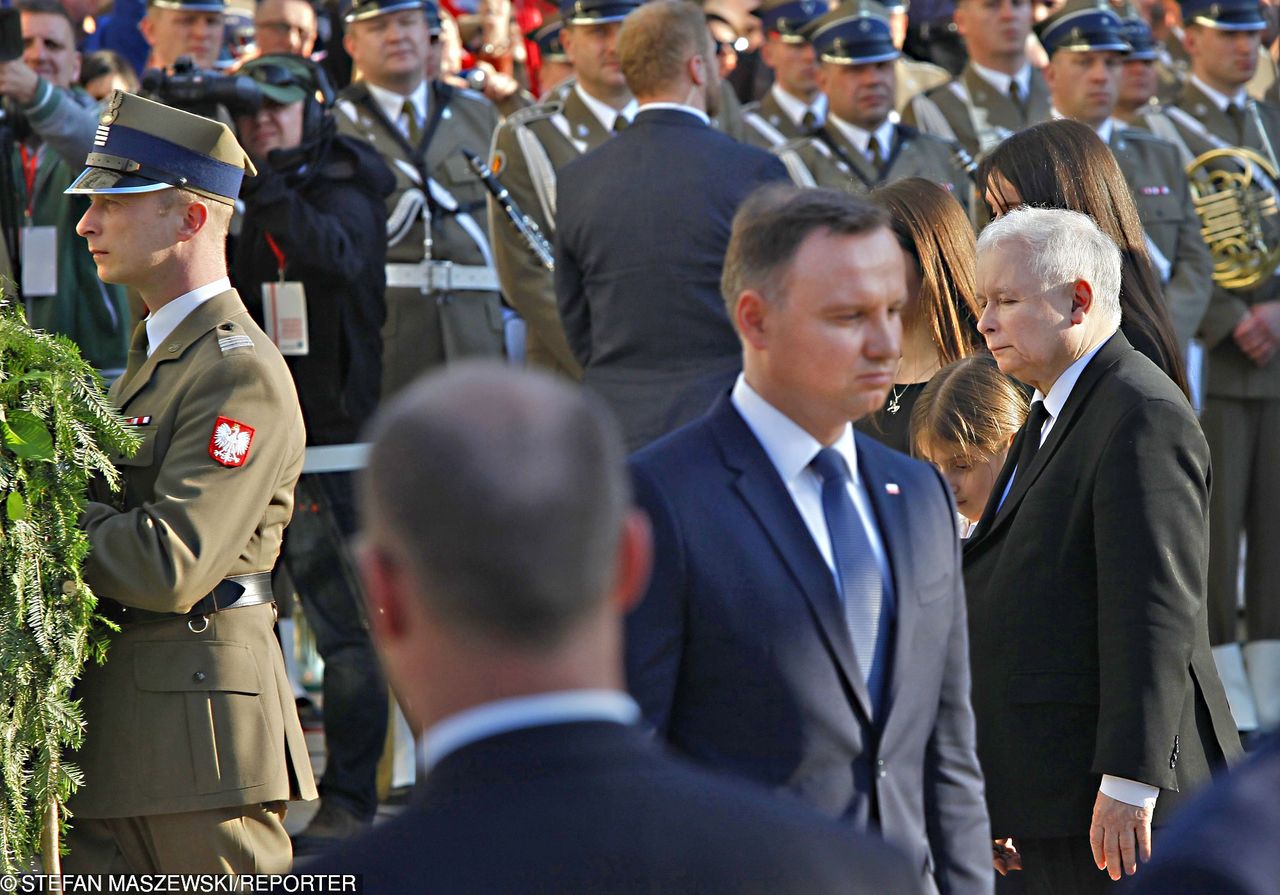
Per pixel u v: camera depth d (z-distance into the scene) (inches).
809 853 202.2
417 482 206.5
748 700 350.3
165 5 999.6
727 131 1127.0
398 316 912.9
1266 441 1019.9
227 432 504.1
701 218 744.3
